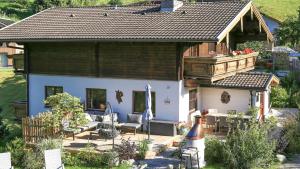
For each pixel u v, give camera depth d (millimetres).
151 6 28219
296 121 22062
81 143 20906
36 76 27172
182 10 25984
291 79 37500
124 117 24766
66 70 26203
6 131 23781
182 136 22703
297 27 48000
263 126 18984
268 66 42312
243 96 24422
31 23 28266
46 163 16391
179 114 23359
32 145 20453
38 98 27250
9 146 20250
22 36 26031
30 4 91125
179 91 23266
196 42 22109
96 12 28734
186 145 18391
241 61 26469
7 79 44156
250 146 17547
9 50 56969
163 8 26484
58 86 26562
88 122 21938
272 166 18281
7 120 27094
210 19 23594
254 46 43500
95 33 24484
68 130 20875
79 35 24547
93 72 25406
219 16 23828
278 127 24109
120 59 24609
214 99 25344
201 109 25734
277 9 80938
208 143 19297
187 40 21406
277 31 50781
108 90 25094
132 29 24172
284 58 42438
